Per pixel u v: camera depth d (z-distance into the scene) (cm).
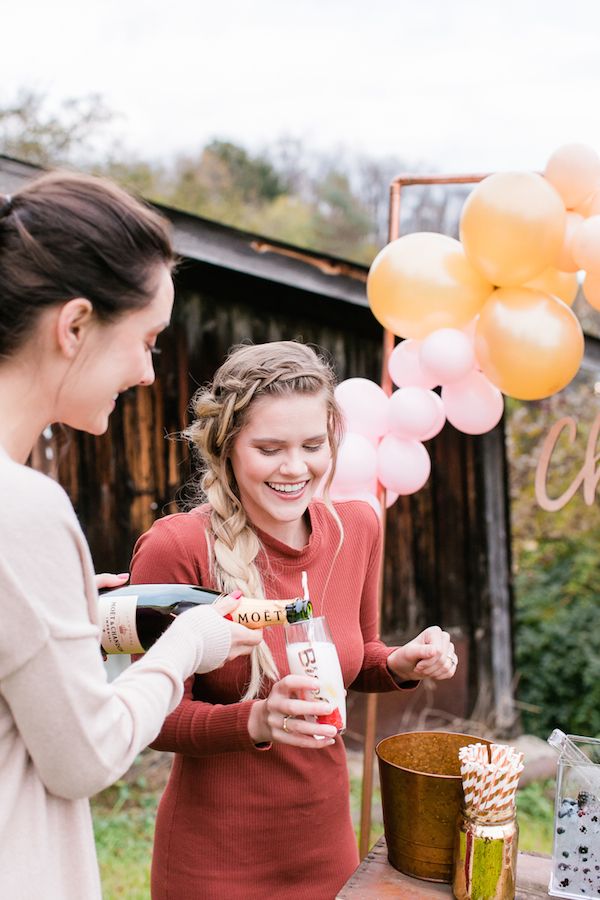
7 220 104
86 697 100
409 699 540
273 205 1786
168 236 114
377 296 256
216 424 166
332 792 168
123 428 443
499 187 232
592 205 248
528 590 759
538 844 388
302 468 159
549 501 265
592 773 137
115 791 427
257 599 150
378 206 1898
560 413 836
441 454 564
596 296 248
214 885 158
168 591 150
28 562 96
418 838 140
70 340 106
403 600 539
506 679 581
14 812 101
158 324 115
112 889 329
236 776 160
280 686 139
